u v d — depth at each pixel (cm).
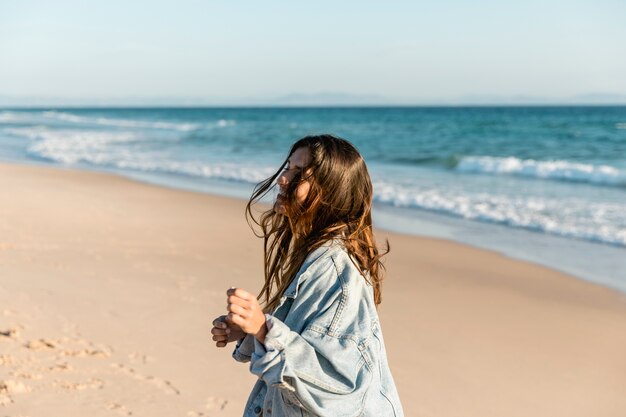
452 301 749
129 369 484
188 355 521
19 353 491
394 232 1173
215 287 736
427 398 485
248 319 160
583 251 1037
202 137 4072
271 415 183
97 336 550
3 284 686
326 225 187
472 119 6881
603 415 476
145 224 1141
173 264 844
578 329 669
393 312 696
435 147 3284
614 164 2466
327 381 164
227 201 1469
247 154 2858
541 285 836
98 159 2536
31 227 1038
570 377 543
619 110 11406
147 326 585
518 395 501
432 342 606
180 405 430
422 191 1655
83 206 1320
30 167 2125
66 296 659
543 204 1450
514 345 611
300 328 172
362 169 191
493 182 1873
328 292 175
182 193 1605
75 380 453
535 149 3152
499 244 1075
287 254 200
